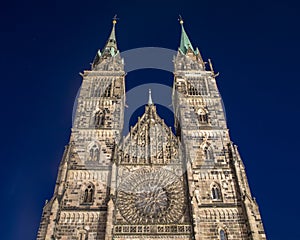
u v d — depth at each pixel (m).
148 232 57.38
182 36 110.00
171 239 56.59
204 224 59.28
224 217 60.31
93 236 57.59
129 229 57.84
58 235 57.53
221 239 57.78
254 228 57.19
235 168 67.00
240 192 63.12
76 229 58.44
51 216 57.81
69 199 62.75
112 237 56.28
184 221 59.66
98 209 61.22
